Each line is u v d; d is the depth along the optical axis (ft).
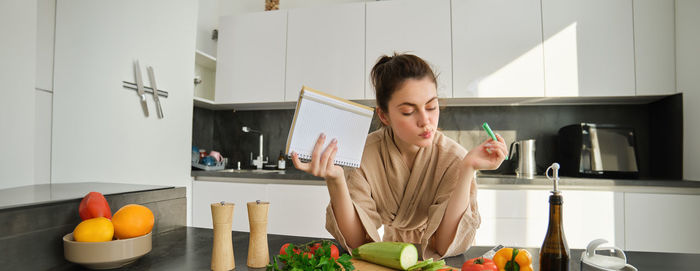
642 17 7.42
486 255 2.44
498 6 7.87
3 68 4.14
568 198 6.97
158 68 6.99
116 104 6.09
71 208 2.59
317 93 2.33
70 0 5.35
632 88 7.43
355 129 2.52
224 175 8.17
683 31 7.14
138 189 3.32
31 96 4.47
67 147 5.30
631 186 6.84
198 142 9.71
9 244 2.19
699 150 6.77
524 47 7.75
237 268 2.31
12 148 4.25
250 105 9.50
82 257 2.17
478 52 7.90
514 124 8.98
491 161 2.69
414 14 8.18
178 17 7.54
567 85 7.61
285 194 7.93
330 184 2.74
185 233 3.32
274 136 10.00
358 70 8.39
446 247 2.83
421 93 2.65
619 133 7.49
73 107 5.38
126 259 2.26
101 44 5.82
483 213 7.17
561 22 7.65
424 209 3.27
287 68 8.77
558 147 8.77
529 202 7.06
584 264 2.06
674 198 6.68
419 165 3.24
